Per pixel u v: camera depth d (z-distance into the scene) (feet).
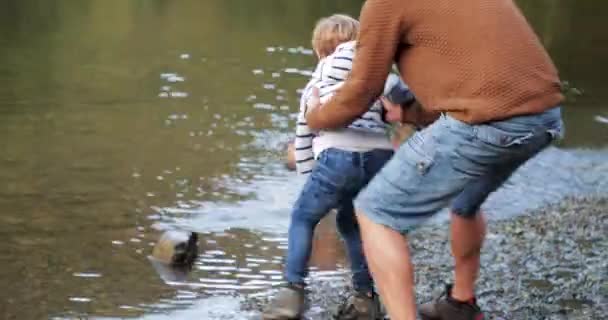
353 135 16.80
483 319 17.21
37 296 18.85
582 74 50.80
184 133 34.12
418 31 14.10
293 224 17.75
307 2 77.71
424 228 24.03
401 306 14.48
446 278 20.18
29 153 30.45
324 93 16.75
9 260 20.85
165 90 42.19
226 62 50.16
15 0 73.92
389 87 16.07
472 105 13.70
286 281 18.20
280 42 57.72
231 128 35.12
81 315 17.93
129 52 52.95
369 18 14.23
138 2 76.79
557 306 18.48
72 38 57.67
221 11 72.90
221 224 23.93
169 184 27.37
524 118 13.78
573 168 30.83
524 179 29.27
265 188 27.22
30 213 24.27
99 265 20.75
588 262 21.39
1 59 48.96
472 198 16.12
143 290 19.35
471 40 13.83
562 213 25.77
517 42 13.93
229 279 20.11
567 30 66.74
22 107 37.65
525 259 21.56
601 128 37.37
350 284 19.76
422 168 14.10
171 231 21.72
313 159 17.88
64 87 42.16
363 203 14.70
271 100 40.65
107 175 28.19
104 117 36.42
